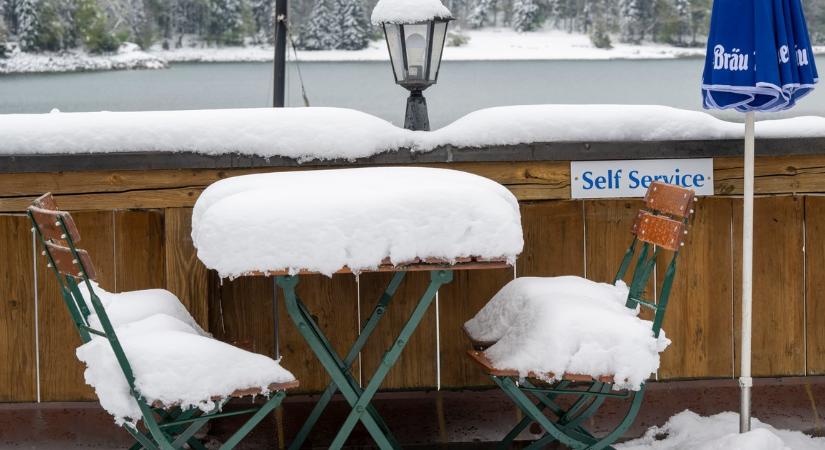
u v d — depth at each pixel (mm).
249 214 2941
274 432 3848
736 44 3367
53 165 3625
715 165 3855
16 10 26312
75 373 3846
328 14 25141
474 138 3715
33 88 24812
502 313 3434
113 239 3824
